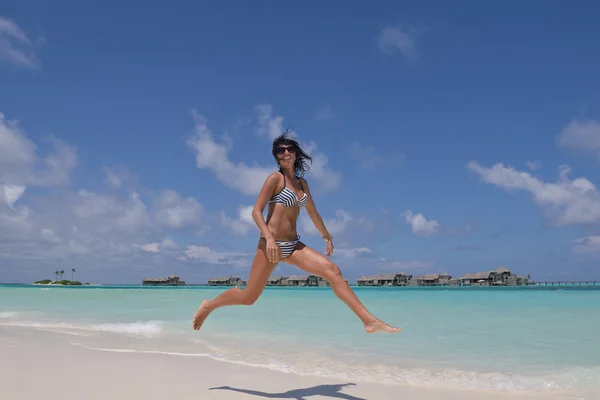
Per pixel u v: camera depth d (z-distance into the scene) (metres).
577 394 5.23
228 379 5.66
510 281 73.31
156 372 5.93
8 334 9.59
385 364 6.96
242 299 4.81
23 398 4.57
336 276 4.42
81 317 13.73
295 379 5.81
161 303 19.84
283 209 4.64
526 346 8.43
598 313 14.24
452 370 6.54
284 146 4.77
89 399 4.61
